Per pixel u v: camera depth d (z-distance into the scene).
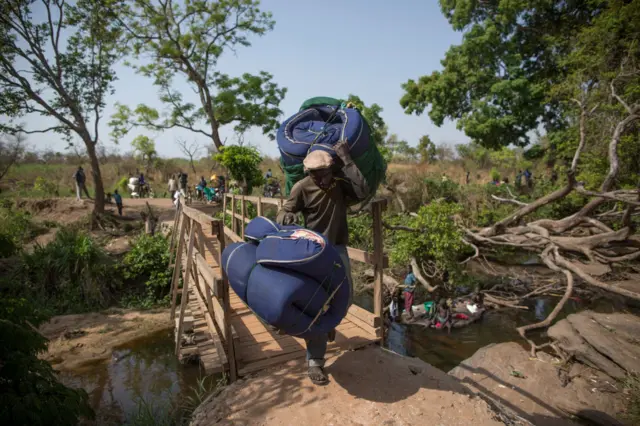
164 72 23.59
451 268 12.07
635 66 16.28
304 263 2.80
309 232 3.00
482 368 7.36
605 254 13.23
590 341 7.57
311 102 4.05
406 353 8.66
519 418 3.44
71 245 12.64
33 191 23.80
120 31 19.78
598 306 10.98
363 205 4.34
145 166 35.28
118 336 9.69
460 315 10.34
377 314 4.32
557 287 12.34
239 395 3.40
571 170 12.14
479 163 34.28
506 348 8.16
